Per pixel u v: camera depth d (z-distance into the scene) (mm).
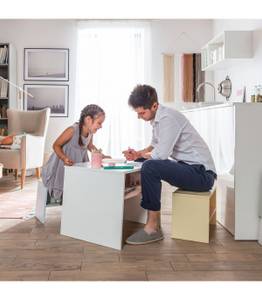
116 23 5727
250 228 2373
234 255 2059
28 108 5809
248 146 2377
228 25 4902
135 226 2703
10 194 4082
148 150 2729
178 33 5770
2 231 2551
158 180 2244
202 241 2311
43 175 2816
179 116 2354
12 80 5660
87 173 2309
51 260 1953
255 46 3961
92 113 2719
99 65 5777
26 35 5801
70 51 5801
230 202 2508
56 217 2980
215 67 4898
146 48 5770
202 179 2318
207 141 3158
